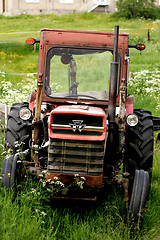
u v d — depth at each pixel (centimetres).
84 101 544
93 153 464
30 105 577
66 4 4438
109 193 562
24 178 513
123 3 4056
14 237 417
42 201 498
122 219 498
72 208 529
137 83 1312
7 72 1783
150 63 2084
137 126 552
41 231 450
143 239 470
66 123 464
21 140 548
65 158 466
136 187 480
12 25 3606
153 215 525
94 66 549
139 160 541
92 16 4103
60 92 549
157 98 1191
